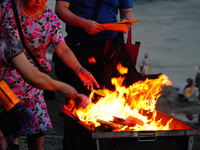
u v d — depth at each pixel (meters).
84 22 4.39
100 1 4.61
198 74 12.15
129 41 4.57
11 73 3.38
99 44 4.61
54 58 4.63
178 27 32.09
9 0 3.38
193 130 3.33
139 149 3.33
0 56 2.51
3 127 2.91
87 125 3.50
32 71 2.68
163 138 3.38
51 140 5.01
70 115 3.66
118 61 4.39
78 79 4.40
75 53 4.56
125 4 4.96
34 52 3.54
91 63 4.52
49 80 2.77
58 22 3.62
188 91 10.89
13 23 3.39
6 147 2.56
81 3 4.60
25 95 3.50
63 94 2.88
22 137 4.99
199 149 6.14
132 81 4.42
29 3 3.29
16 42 2.61
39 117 3.59
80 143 3.57
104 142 3.24
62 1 4.60
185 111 9.47
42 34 3.50
